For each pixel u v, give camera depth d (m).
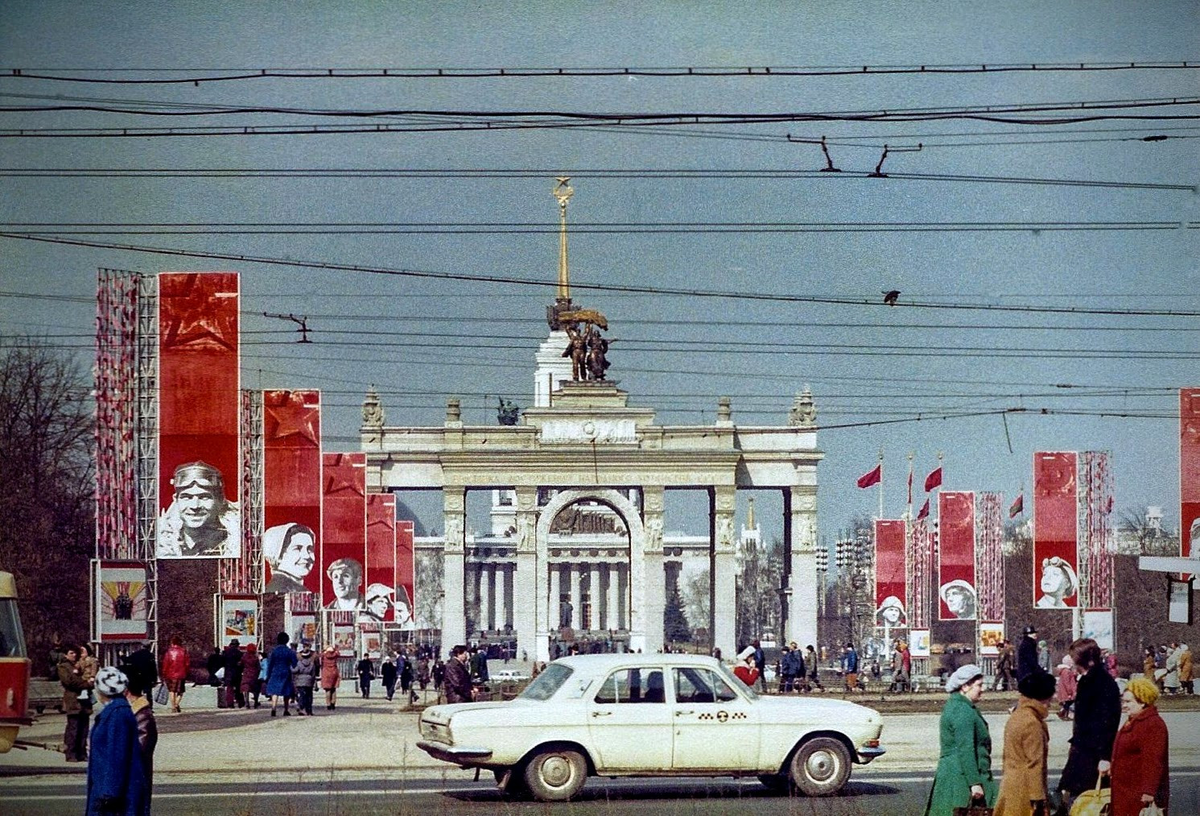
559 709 38.31
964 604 107.31
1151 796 27.05
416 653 156.38
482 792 40.66
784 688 95.94
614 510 158.12
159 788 41.72
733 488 155.38
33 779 43.84
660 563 155.75
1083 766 29.64
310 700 72.81
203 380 68.12
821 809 35.97
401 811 35.34
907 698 85.81
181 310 68.12
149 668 28.20
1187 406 79.75
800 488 156.50
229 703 77.12
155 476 72.44
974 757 29.27
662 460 155.38
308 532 81.06
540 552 156.25
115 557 71.75
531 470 155.75
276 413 81.19
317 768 47.00
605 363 159.12
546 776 38.12
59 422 98.69
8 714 46.47
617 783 43.47
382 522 116.19
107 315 72.06
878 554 113.94
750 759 38.69
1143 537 146.88
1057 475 99.62
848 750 39.16
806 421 157.00
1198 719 66.69
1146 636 140.38
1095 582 100.75
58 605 97.75
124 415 72.31
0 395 96.94
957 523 107.38
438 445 156.75
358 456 99.94
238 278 68.25
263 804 37.62
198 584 112.69
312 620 106.62
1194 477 79.44
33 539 97.06
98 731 26.19
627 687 38.69
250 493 96.38
